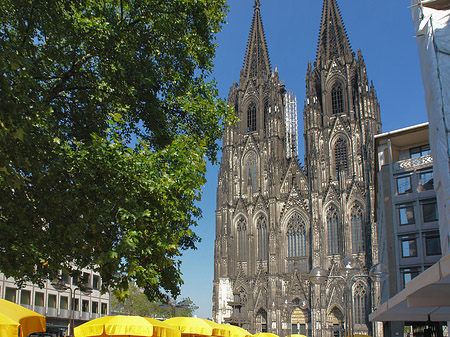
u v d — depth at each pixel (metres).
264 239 121.00
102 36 26.20
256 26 148.12
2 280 63.31
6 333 14.95
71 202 22.55
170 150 26.98
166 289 28.73
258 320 114.69
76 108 28.48
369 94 116.56
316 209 113.38
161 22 28.42
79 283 25.64
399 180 60.88
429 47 36.09
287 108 157.12
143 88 29.70
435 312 30.92
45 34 25.58
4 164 19.23
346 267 34.25
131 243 22.17
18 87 21.02
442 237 35.06
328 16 133.38
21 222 21.89
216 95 34.75
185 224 26.48
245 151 130.88
